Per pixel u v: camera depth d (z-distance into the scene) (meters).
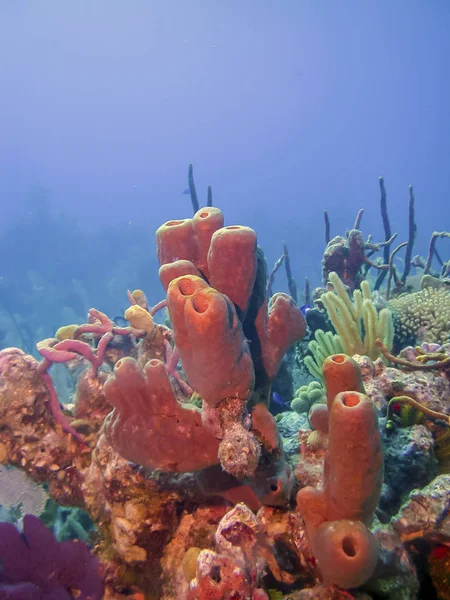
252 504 2.12
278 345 2.22
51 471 2.81
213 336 1.48
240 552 1.66
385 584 1.80
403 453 2.64
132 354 3.66
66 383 6.66
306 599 1.78
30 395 2.74
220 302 1.49
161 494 2.36
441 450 2.91
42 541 2.32
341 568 1.41
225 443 1.68
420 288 6.58
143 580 2.54
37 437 2.78
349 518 1.56
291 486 2.04
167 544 2.39
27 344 22.14
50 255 37.25
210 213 2.17
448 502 2.08
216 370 1.57
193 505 2.39
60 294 33.88
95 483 2.65
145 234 46.16
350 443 1.39
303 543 2.00
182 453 1.82
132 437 1.85
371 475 1.43
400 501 2.49
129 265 41.22
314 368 4.26
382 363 3.33
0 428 2.75
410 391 3.02
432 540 2.07
